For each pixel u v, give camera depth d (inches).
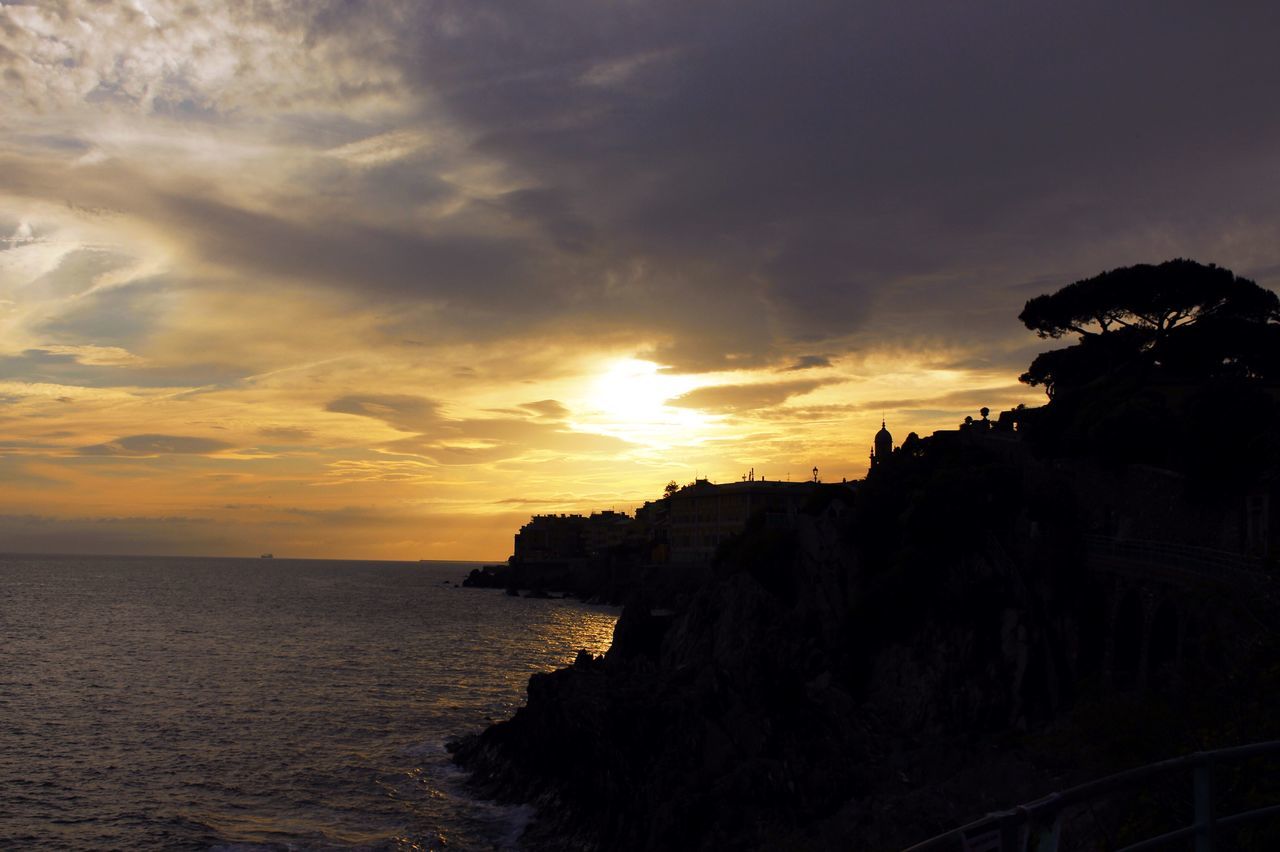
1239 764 660.1
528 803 2026.3
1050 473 2341.3
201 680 3806.6
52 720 2933.1
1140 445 2046.0
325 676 3937.0
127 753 2511.1
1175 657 1676.9
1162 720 960.9
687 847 1577.3
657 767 1774.1
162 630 5944.9
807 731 1847.9
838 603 2433.6
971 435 2726.4
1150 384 2388.0
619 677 2251.5
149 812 1995.6
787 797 1635.1
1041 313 3171.8
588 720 1911.9
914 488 2475.4
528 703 2309.3
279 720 2965.1
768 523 3385.8
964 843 293.1
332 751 2534.5
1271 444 1631.4
